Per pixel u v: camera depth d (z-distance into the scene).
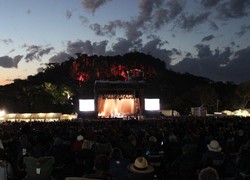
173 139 14.22
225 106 121.75
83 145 10.81
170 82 195.25
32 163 7.60
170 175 10.55
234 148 13.96
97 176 6.61
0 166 8.70
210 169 5.49
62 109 128.25
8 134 15.72
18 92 133.38
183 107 120.88
